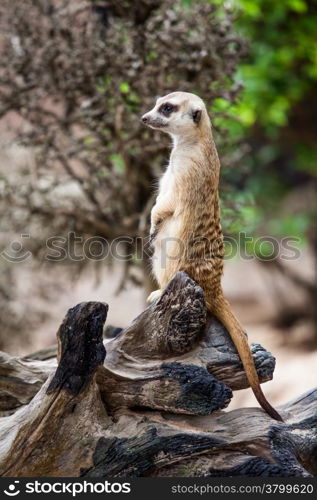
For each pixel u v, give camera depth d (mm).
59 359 4160
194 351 4422
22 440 4141
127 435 4195
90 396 4191
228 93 7074
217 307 4566
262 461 4105
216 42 7094
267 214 14656
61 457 4164
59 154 7480
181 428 4250
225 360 4383
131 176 7609
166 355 4422
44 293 9406
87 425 4184
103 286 13859
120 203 7840
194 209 4832
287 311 14680
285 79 11891
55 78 7219
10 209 7941
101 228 7617
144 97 6992
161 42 6875
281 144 15055
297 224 12945
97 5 7297
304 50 11820
